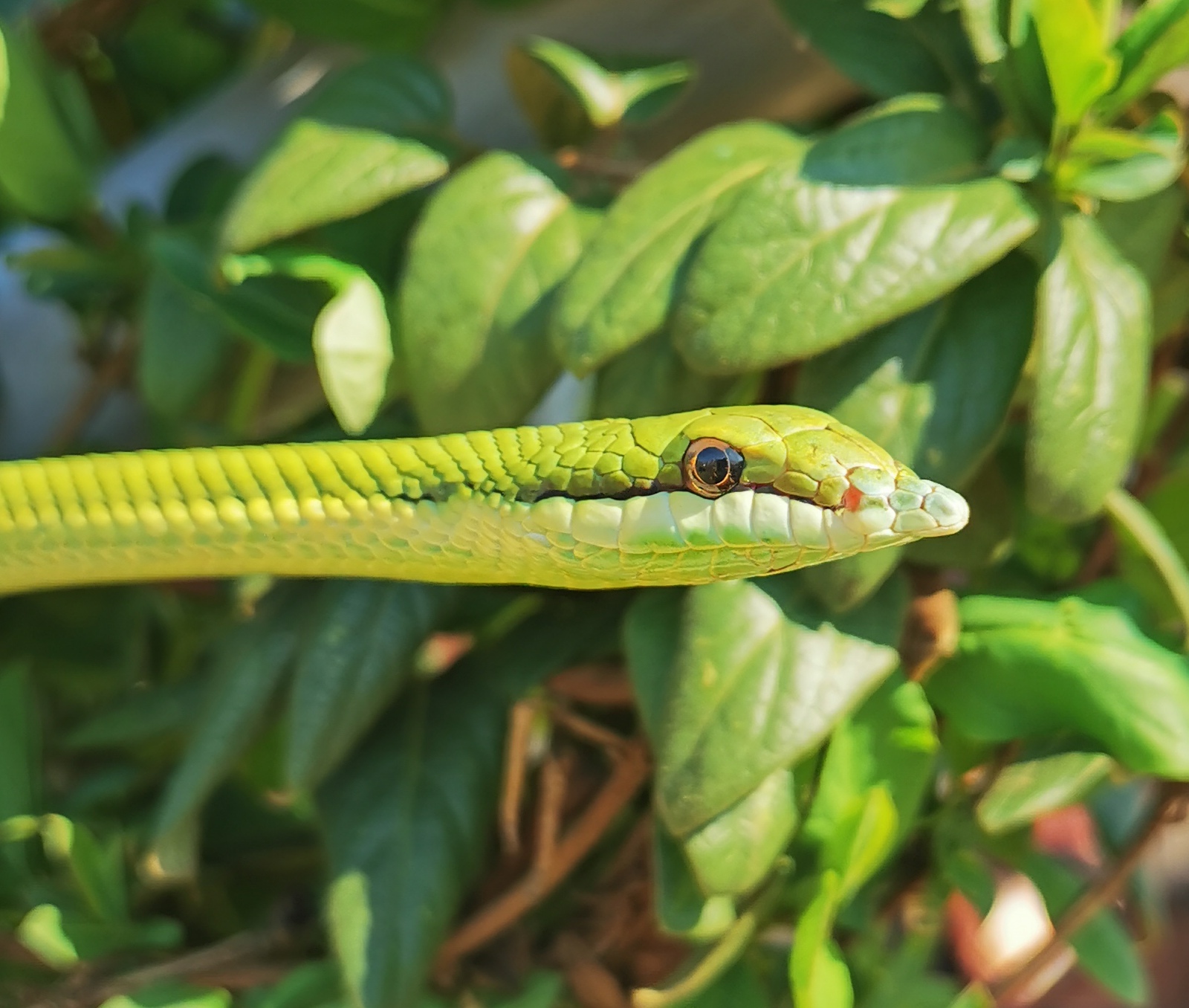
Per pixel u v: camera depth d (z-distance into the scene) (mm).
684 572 264
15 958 301
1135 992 307
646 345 273
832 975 272
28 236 351
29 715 311
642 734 282
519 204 278
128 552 282
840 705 263
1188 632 284
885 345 264
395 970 277
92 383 336
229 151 338
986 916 286
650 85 293
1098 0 268
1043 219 264
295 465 275
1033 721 273
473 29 317
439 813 286
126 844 314
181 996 288
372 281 281
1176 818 283
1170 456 309
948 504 254
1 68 304
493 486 269
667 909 271
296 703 278
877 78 278
